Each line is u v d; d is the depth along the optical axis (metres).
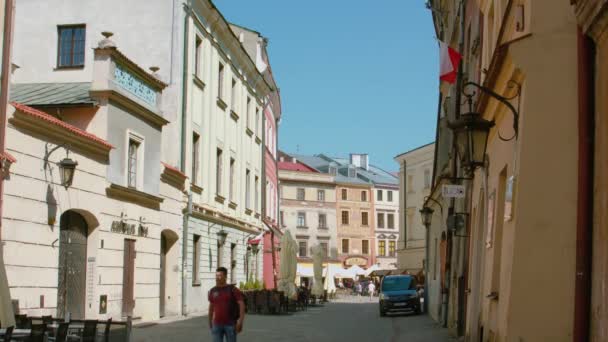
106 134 20.39
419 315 33.50
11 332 9.52
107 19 28.09
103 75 20.48
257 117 43.75
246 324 24.73
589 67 9.06
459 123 11.69
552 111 9.16
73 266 18.94
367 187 100.38
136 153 22.78
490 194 13.24
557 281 8.91
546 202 9.05
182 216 27.52
